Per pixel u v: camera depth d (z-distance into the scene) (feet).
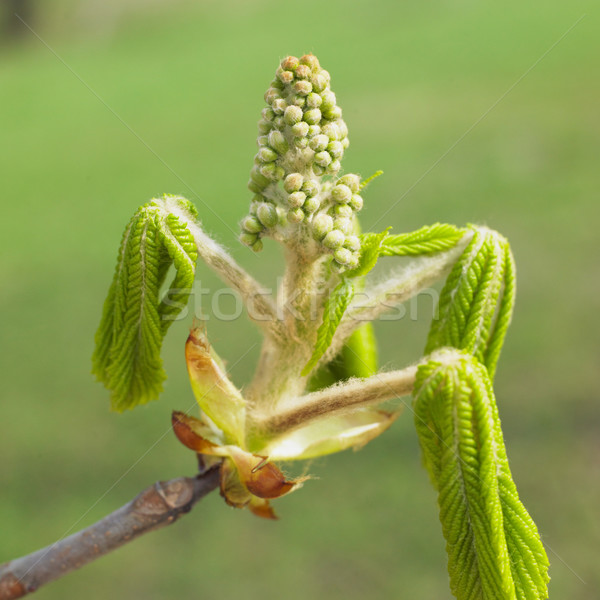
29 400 2.42
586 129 3.74
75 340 2.75
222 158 3.98
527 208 3.17
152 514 1.01
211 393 1.00
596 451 2.07
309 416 1.00
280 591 1.83
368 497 2.02
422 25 6.13
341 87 4.82
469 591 0.96
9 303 2.96
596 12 5.56
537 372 2.36
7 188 4.01
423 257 1.03
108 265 3.22
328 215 0.97
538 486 1.98
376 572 1.85
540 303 2.67
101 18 8.05
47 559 1.00
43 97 5.75
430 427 0.96
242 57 6.15
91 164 4.22
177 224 0.98
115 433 2.27
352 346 1.06
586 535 1.86
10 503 2.07
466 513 0.95
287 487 1.00
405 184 3.42
